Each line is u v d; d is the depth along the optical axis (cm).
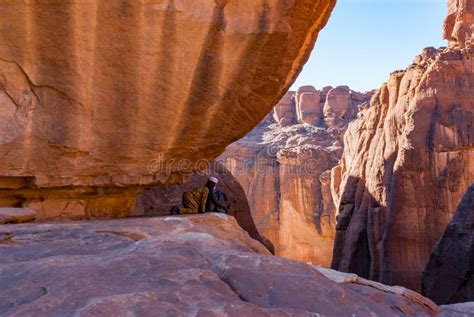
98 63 798
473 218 1848
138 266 323
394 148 2872
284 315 253
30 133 784
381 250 2722
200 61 870
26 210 768
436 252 1988
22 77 764
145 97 851
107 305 241
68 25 752
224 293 286
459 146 2541
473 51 2752
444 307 357
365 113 3784
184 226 648
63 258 367
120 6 773
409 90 2875
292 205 5019
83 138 827
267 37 891
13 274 337
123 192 1009
